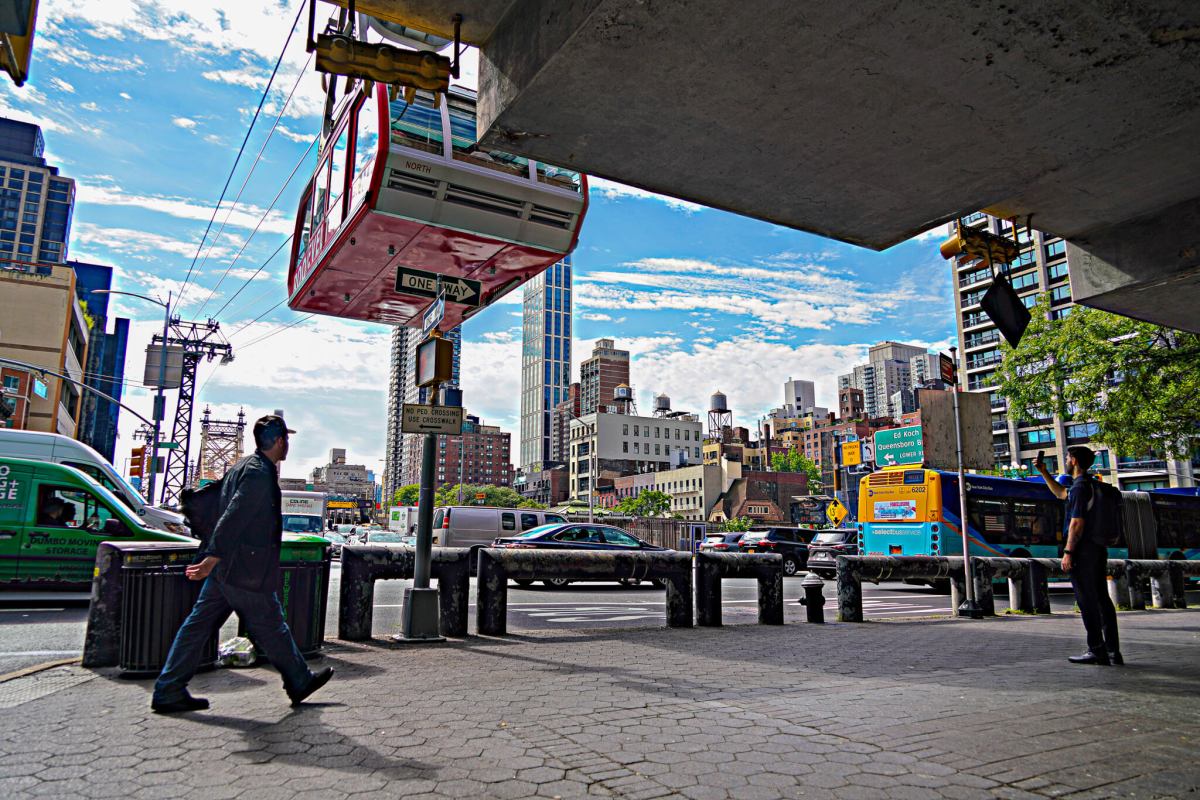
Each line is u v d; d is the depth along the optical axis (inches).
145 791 130.7
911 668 271.4
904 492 805.9
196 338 1786.4
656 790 132.2
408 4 187.6
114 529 492.7
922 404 500.7
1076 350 859.4
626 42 167.5
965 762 149.4
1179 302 326.0
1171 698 214.1
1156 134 219.8
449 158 406.3
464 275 480.7
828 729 176.4
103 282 5994.1
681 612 404.8
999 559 507.2
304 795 129.0
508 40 192.1
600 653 304.2
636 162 226.8
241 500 186.4
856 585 448.8
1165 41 173.2
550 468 7529.5
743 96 192.1
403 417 331.0
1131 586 555.2
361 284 481.4
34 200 6825.8
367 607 332.2
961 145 221.0
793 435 7480.3
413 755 153.2
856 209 262.2
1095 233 315.6
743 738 168.1
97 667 247.8
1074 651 318.3
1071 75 186.7
